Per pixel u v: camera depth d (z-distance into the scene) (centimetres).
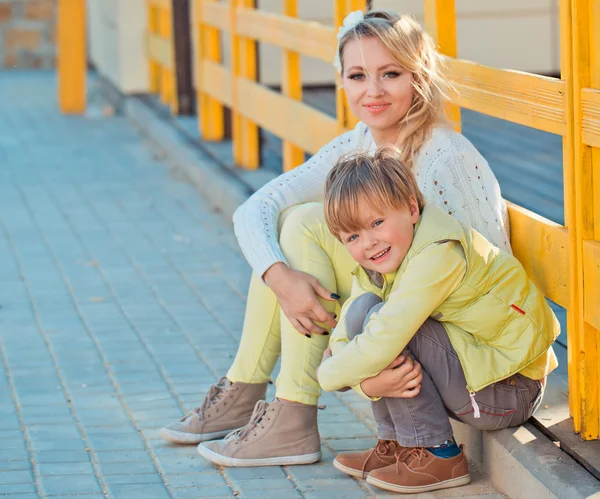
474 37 1112
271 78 1123
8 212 785
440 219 303
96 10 1560
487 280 301
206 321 522
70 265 636
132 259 649
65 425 386
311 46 575
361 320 309
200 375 442
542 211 635
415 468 318
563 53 301
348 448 362
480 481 328
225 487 331
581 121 294
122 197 834
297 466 346
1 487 329
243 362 364
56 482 334
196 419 366
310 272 335
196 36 909
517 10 1109
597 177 295
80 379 438
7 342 489
